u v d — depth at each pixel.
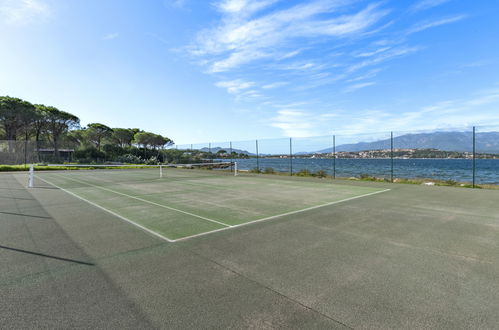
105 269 3.51
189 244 4.50
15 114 38.94
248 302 2.71
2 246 4.42
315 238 4.80
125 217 6.50
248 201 8.71
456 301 2.72
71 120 49.00
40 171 26.25
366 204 8.05
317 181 15.27
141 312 2.54
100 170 27.75
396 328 2.28
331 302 2.70
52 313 2.52
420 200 8.70
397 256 3.93
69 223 5.93
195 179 16.92
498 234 5.00
